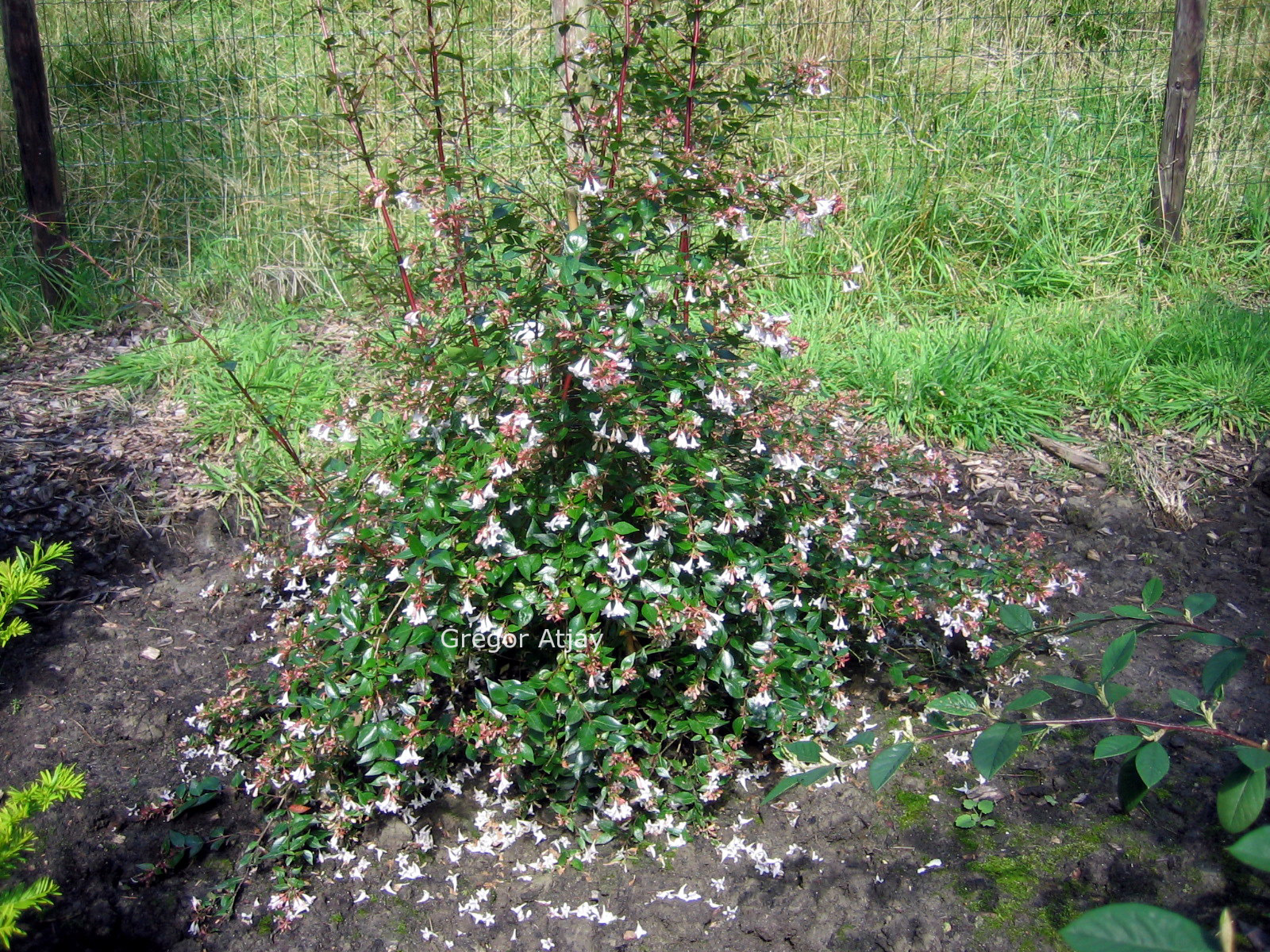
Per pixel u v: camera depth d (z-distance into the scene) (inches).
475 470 88.0
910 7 258.2
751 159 93.7
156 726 113.0
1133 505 151.3
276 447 154.9
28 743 109.2
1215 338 180.9
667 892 94.5
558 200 118.3
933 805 101.3
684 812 100.0
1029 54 254.4
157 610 130.6
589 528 87.5
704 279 87.3
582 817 101.3
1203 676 62.1
